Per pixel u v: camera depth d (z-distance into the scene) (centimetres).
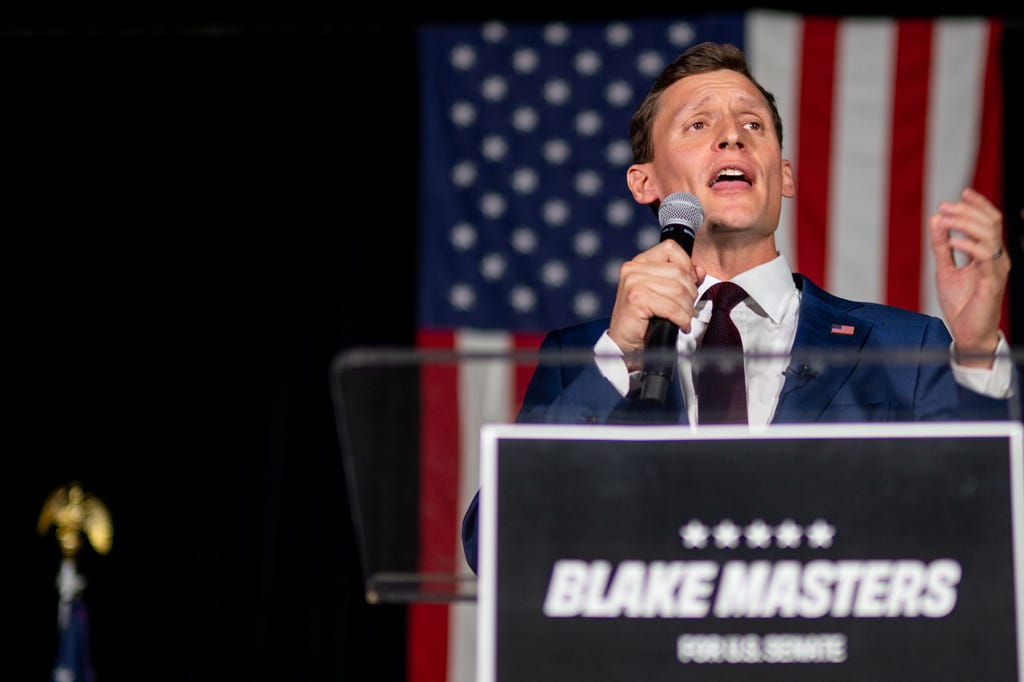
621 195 840
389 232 875
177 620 847
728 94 303
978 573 155
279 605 834
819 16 884
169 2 896
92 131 890
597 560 157
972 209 212
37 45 898
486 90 855
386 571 176
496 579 157
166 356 868
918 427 158
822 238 815
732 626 155
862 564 156
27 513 854
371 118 887
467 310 836
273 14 904
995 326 212
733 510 157
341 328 863
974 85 827
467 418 166
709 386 194
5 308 872
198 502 850
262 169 884
